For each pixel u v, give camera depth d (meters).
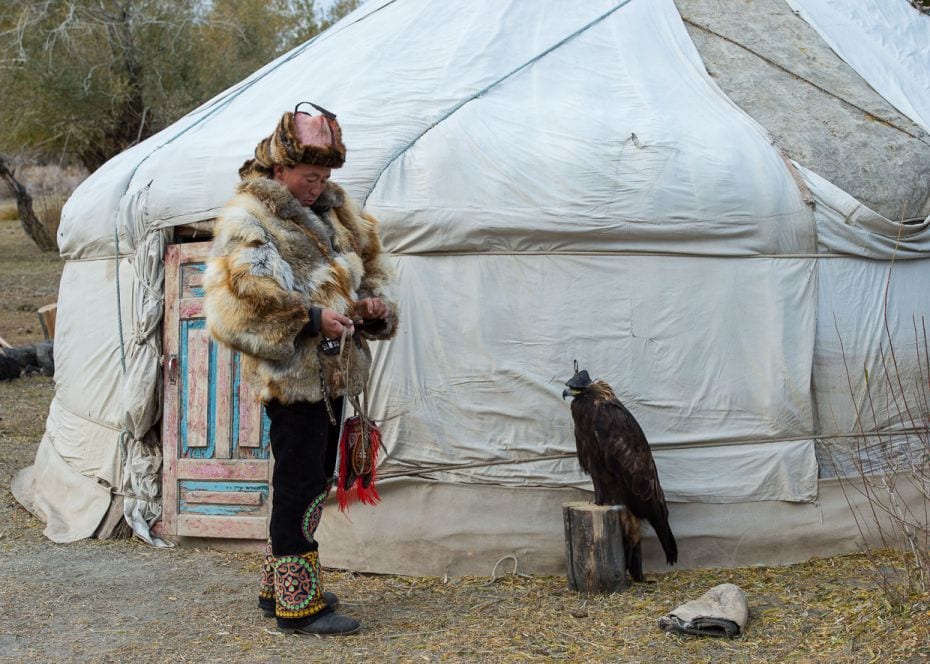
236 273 3.77
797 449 5.14
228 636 4.21
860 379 5.25
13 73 19.52
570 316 5.02
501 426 5.06
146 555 5.46
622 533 4.73
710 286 5.05
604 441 4.64
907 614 4.11
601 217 4.95
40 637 4.25
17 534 5.99
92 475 6.16
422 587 4.92
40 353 11.85
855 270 5.25
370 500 4.39
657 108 5.46
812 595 4.60
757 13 6.57
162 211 5.59
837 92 5.93
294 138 3.86
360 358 4.17
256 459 5.49
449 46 5.89
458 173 5.06
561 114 5.34
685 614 4.19
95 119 20.53
